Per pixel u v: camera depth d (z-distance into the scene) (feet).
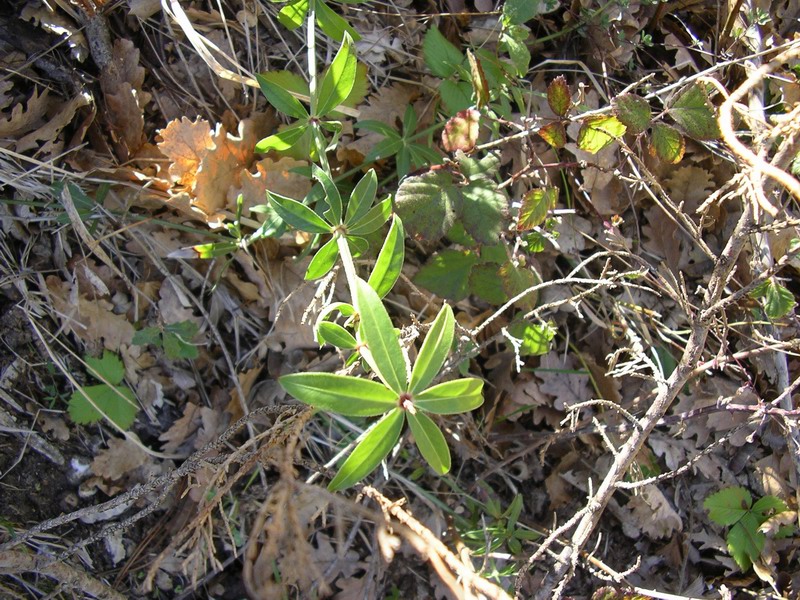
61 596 1.45
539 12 1.83
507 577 1.64
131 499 1.39
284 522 1.43
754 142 1.38
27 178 1.54
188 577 1.55
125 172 1.59
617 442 1.75
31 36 1.59
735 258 1.27
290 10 1.58
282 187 1.62
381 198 1.73
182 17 1.51
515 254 1.56
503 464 1.71
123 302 1.60
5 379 1.48
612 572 1.43
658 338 1.80
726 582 1.73
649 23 1.88
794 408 1.68
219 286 1.67
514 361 1.77
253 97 1.71
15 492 1.44
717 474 1.76
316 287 1.65
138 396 1.59
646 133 1.77
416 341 1.67
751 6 1.78
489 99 1.60
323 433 1.66
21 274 1.53
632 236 1.83
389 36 1.79
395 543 1.40
